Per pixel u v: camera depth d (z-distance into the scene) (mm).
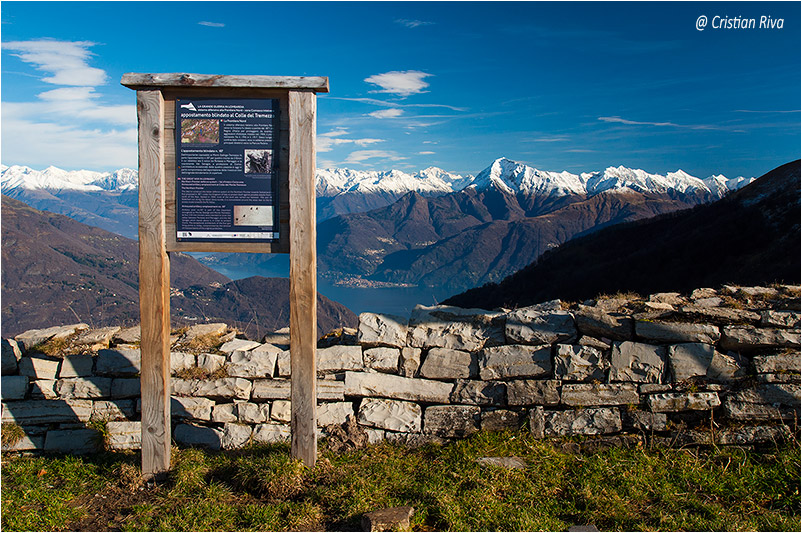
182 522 4488
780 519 4301
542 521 4352
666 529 4227
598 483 4949
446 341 6309
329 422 6207
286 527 4406
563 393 5898
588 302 6820
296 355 5191
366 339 6398
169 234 5258
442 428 6047
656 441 5637
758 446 5555
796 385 5586
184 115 5168
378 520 4195
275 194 5195
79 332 7219
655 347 5848
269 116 5160
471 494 4723
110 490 5207
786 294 6371
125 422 6277
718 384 5754
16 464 5770
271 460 5195
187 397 6383
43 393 6320
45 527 4473
